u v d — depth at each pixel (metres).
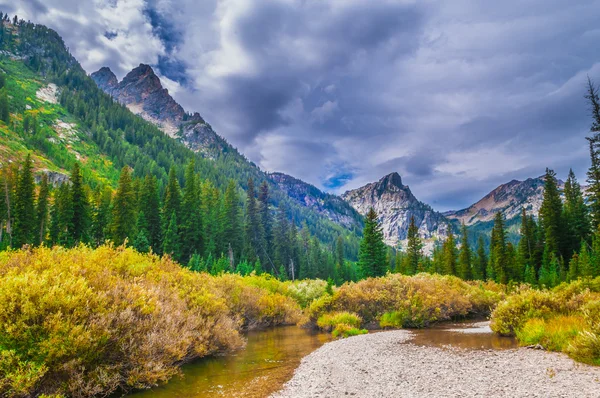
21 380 6.88
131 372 8.77
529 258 60.09
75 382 7.69
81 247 13.52
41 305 7.72
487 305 28.28
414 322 21.56
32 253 11.43
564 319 13.35
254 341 17.19
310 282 32.16
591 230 53.16
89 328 8.32
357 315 22.62
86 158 178.00
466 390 8.05
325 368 11.23
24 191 54.81
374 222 57.66
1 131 146.88
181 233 61.22
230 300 19.67
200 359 12.75
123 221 56.25
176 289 13.69
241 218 81.50
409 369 10.55
